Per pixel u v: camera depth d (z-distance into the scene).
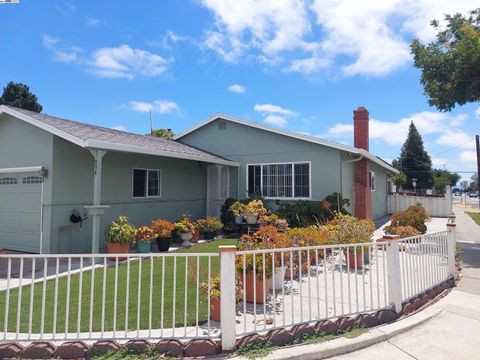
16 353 3.36
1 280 6.20
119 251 8.19
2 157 9.43
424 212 11.81
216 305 4.16
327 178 12.40
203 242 10.67
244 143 14.16
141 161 11.25
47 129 8.09
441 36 10.20
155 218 11.80
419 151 46.75
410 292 4.86
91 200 9.49
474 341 3.80
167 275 6.40
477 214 23.42
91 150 8.01
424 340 3.83
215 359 3.30
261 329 3.72
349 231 7.06
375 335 3.80
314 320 3.90
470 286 5.95
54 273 6.75
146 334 3.71
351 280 6.04
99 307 4.66
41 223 8.53
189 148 13.77
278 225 9.38
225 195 14.33
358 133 14.55
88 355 3.35
